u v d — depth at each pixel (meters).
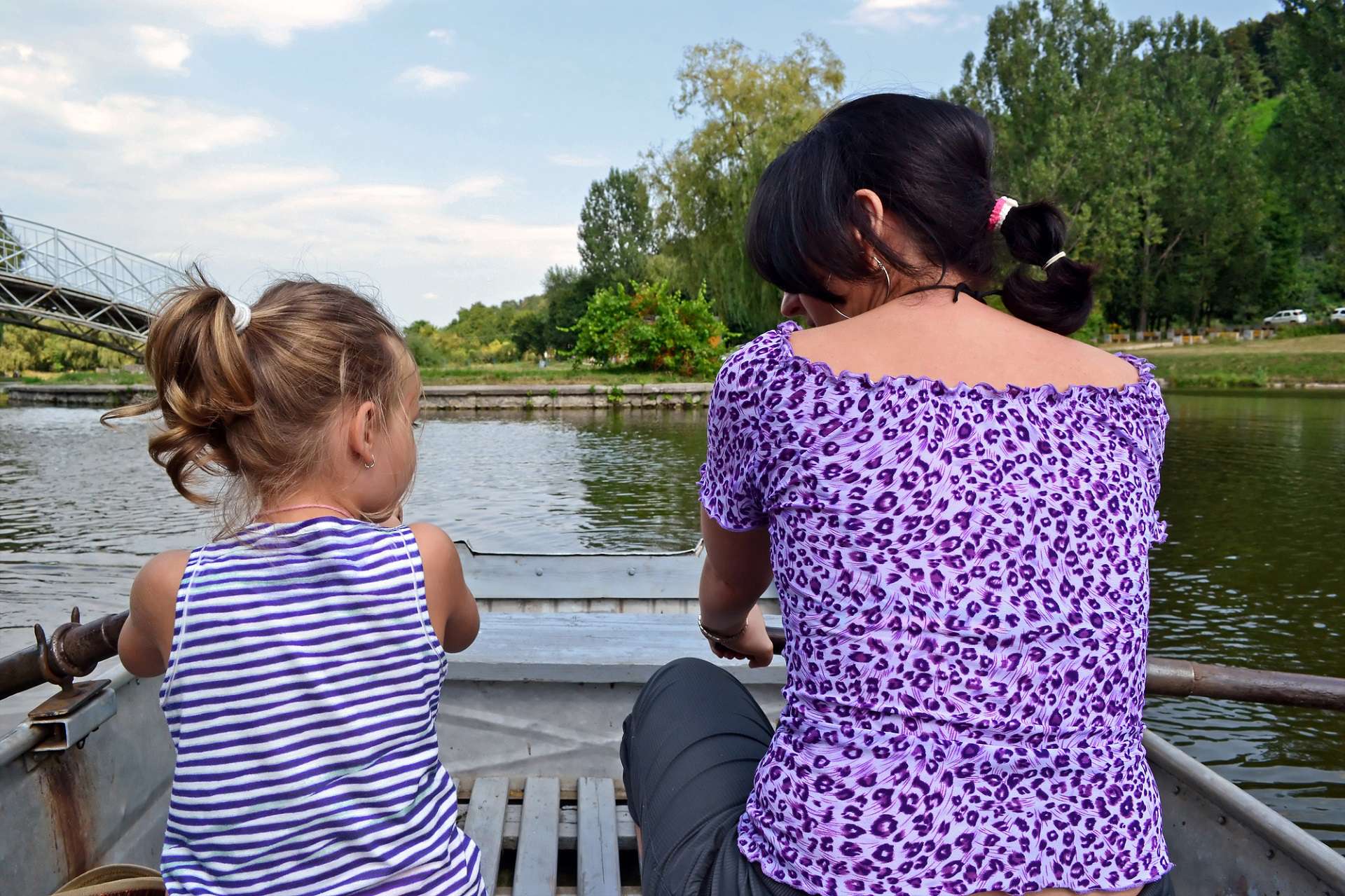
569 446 18.09
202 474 1.10
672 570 3.88
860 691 0.87
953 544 0.87
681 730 1.15
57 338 52.38
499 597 3.88
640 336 34.31
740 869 0.94
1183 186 52.34
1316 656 5.46
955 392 0.92
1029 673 0.86
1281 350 42.97
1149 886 0.87
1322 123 42.75
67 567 7.87
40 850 1.61
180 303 1.05
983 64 56.53
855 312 1.10
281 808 1.02
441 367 38.22
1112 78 53.72
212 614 1.04
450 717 2.35
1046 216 1.04
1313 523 9.24
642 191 35.12
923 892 0.83
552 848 2.00
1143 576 0.92
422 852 1.07
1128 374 1.02
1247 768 4.12
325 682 1.04
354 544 1.09
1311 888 1.38
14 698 4.91
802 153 1.08
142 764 1.94
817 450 0.91
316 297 1.13
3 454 17.41
